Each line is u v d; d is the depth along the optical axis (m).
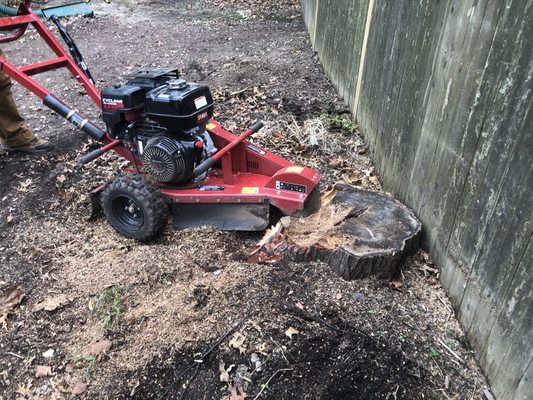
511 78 2.15
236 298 2.80
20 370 2.52
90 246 3.35
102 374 2.46
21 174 4.20
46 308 2.81
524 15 2.06
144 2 10.12
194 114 3.04
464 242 2.60
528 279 2.02
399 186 3.63
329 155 4.45
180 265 3.06
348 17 5.23
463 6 2.61
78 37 7.80
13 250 3.35
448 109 2.78
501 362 2.25
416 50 3.31
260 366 2.45
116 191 3.23
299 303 2.77
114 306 2.79
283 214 3.45
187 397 2.36
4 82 4.07
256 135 4.67
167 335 2.61
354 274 2.90
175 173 3.16
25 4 3.81
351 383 2.38
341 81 5.61
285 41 7.76
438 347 2.57
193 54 7.08
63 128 4.97
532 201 1.99
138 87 3.20
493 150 2.29
